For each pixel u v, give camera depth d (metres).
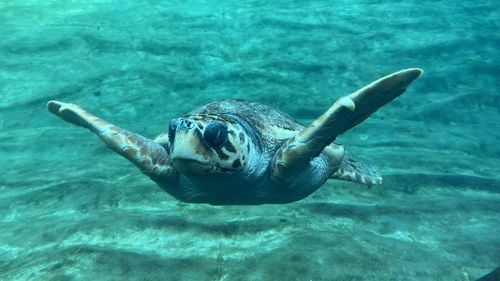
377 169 5.74
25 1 12.06
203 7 12.73
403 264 3.56
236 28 11.35
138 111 7.67
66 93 8.08
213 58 9.66
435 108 8.32
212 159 2.77
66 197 4.96
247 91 8.40
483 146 7.09
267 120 3.70
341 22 12.06
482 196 5.23
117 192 5.00
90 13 11.48
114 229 4.09
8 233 4.22
